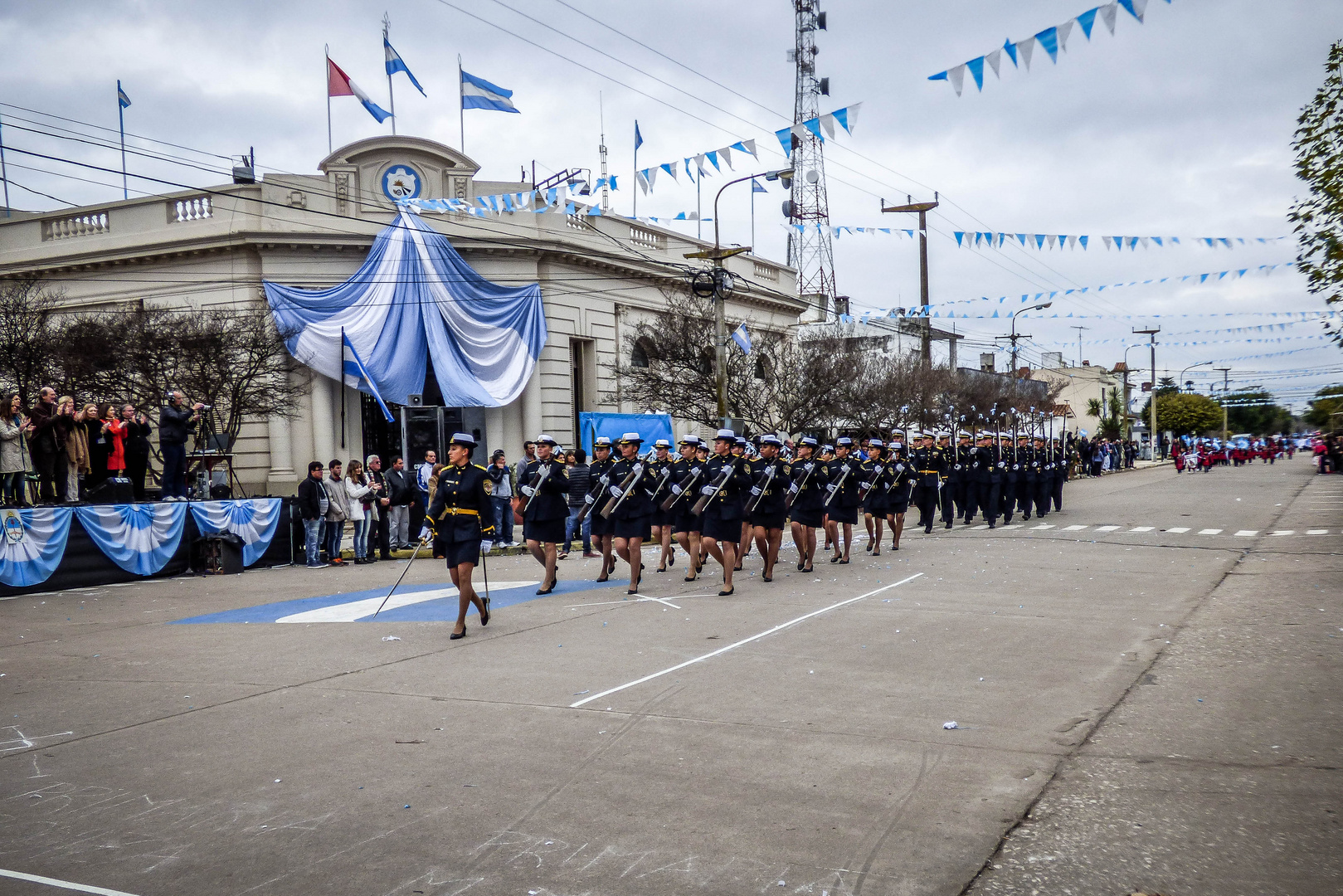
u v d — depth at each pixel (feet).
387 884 13.39
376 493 56.29
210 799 16.83
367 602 39.78
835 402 90.79
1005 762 17.63
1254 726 19.35
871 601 35.91
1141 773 16.87
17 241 86.07
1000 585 39.17
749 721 20.58
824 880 13.17
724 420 73.82
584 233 92.12
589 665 26.18
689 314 88.74
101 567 46.88
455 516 31.35
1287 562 44.04
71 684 25.93
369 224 82.53
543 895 12.94
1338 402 206.59
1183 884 12.80
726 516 38.42
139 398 67.00
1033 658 25.94
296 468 79.92
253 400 70.33
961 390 111.14
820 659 26.30
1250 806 15.26
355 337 78.95
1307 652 25.62
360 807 16.24
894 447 54.08
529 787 16.96
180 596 43.29
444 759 18.58
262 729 20.99
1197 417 287.48
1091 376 256.32
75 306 82.17
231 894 13.25
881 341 116.47
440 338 81.97
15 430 45.29
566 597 39.65
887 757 18.04
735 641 28.91
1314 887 12.60
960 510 75.20
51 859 14.48
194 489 60.75
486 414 85.76
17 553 43.42
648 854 14.15
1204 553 48.49
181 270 81.05
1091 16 26.78
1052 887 12.83
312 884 13.48
